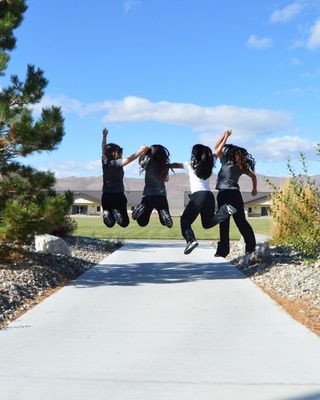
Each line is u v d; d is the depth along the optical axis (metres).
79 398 4.42
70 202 10.79
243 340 6.30
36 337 6.43
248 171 10.52
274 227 17.66
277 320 7.34
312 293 9.01
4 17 11.56
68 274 11.71
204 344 6.12
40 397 4.45
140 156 8.86
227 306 8.29
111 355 5.66
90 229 35.78
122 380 4.86
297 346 6.04
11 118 10.21
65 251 14.38
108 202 9.34
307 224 11.75
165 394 4.52
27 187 10.85
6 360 5.47
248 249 11.84
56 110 10.43
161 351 5.83
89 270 12.47
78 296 9.12
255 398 4.43
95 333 6.64
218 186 10.86
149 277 11.37
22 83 11.41
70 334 6.58
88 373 5.06
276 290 9.80
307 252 11.52
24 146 10.44
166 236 27.73
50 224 10.64
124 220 9.41
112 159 9.25
